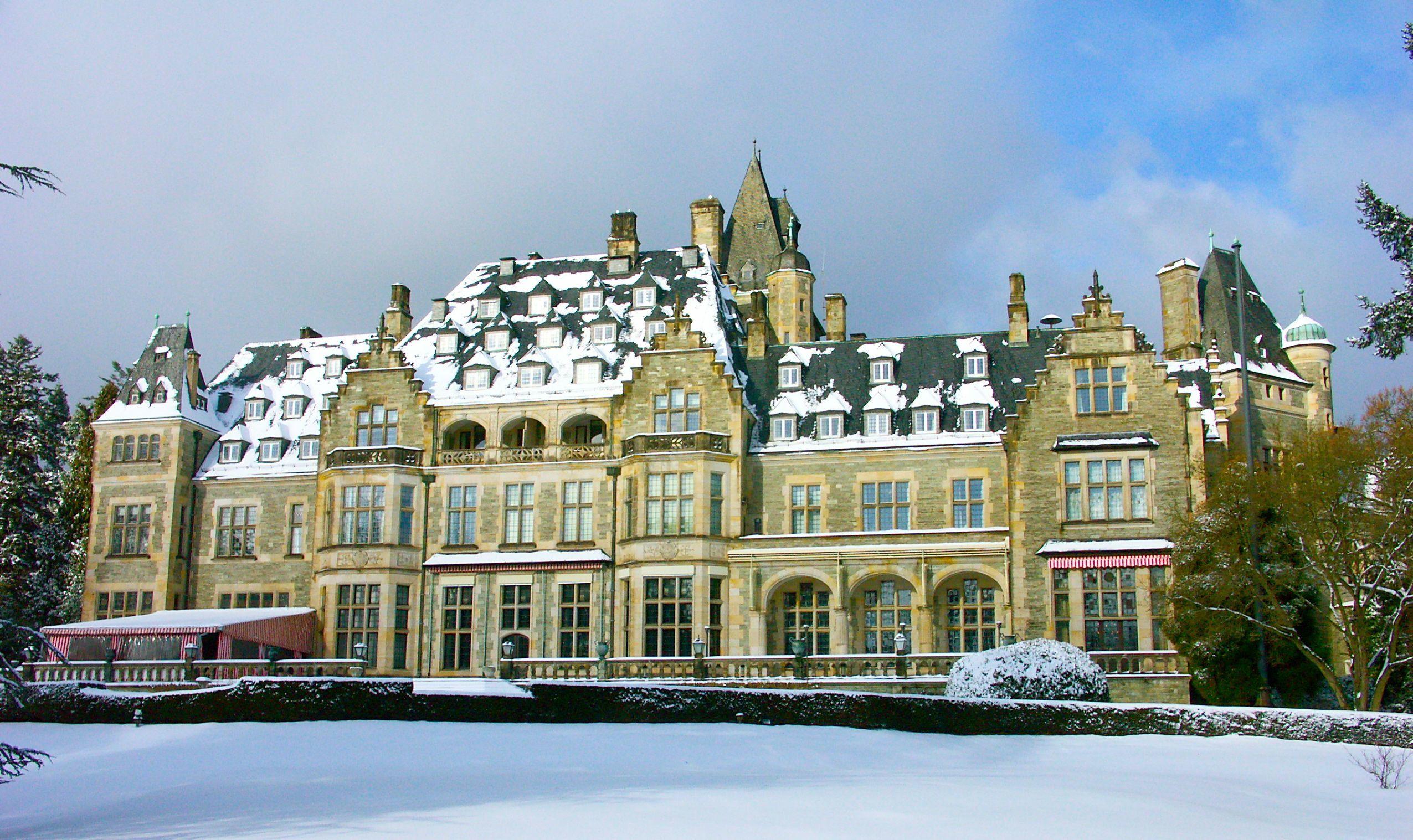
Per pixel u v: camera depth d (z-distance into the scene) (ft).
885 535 175.83
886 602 179.93
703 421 186.80
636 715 132.16
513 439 203.21
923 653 167.53
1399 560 145.59
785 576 177.99
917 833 68.39
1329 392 195.72
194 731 128.47
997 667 133.18
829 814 74.28
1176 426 168.86
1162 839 68.74
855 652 179.22
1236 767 100.53
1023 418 173.37
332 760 106.93
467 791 86.28
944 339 200.85
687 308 206.59
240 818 77.82
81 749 120.06
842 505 186.09
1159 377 170.60
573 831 68.85
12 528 206.90
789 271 276.21
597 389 193.88
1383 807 83.82
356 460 194.70
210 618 185.06
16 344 211.20
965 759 106.42
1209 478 168.04
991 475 181.78
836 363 201.36
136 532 209.46
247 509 211.00
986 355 193.88
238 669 167.12
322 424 201.26
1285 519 150.20
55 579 229.25
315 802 83.30
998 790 84.99
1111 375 172.35
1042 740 117.70
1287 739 116.98
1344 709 140.05
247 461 214.28
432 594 191.72
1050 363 174.19
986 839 67.21
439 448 196.85
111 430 214.07
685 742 115.34
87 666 165.48
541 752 109.70
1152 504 167.12
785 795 81.97
